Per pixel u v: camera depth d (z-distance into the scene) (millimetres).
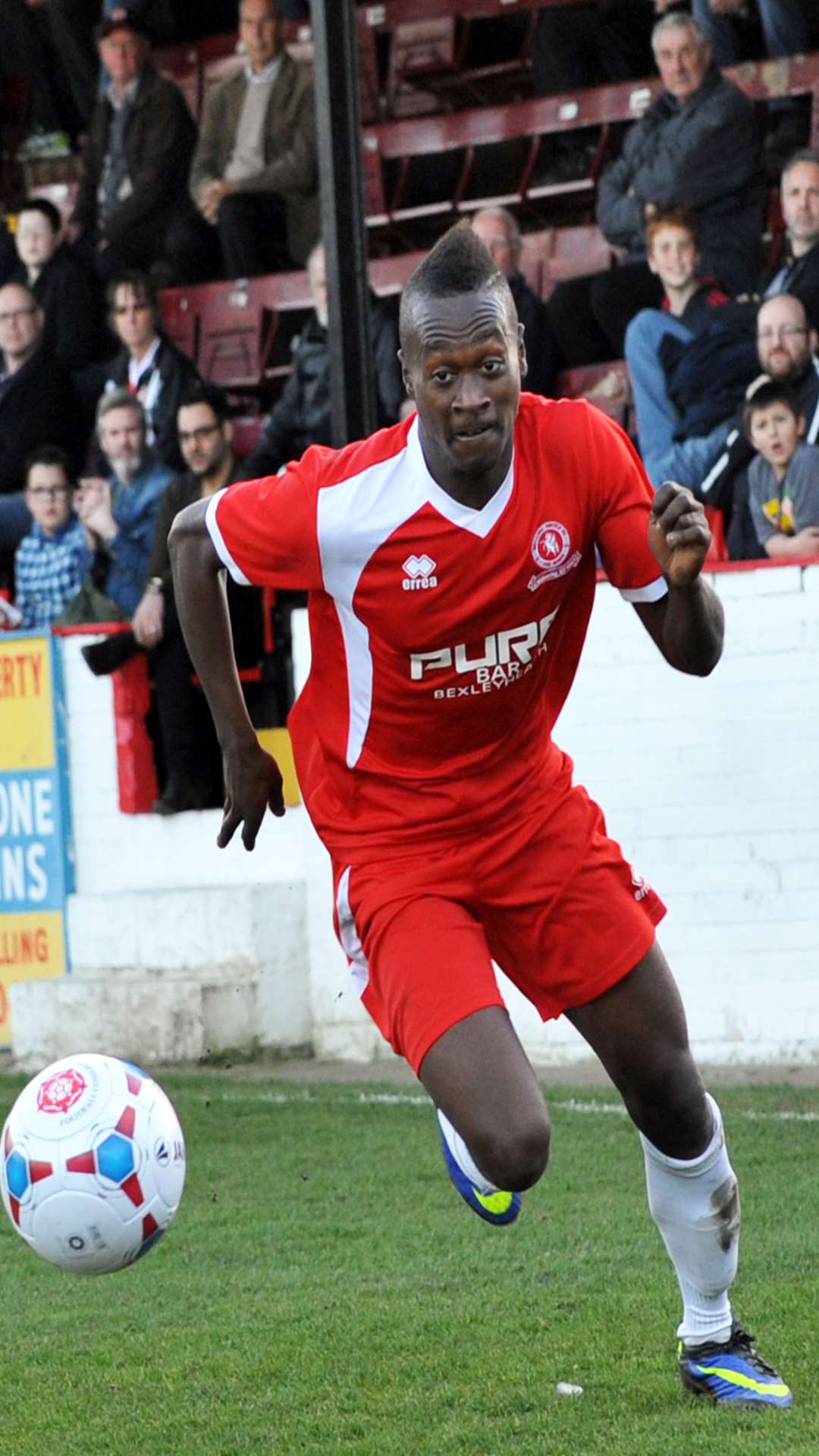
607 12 36156
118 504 33812
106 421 33719
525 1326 13734
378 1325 14055
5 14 43969
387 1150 21625
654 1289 14617
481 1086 10000
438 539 10406
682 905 26344
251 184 37688
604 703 26766
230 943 29406
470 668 10703
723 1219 11336
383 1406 12008
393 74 39844
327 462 10852
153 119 38656
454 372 9719
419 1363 12953
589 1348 13047
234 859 30969
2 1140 12422
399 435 10711
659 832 26469
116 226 38719
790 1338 12859
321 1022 29391
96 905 30969
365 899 11141
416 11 39594
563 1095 24516
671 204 31500
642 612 10969
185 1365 13344
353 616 10797
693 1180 11234
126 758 31656
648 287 32312
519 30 39281
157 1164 12164
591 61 36750
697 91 31688
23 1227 12102
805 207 29594
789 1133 20812
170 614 30781
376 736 11133
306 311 37469
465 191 38750
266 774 11578
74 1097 12164
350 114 28500
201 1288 15781
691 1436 10836
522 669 10820
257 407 38156
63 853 31953
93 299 37906
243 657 31453
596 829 11320
